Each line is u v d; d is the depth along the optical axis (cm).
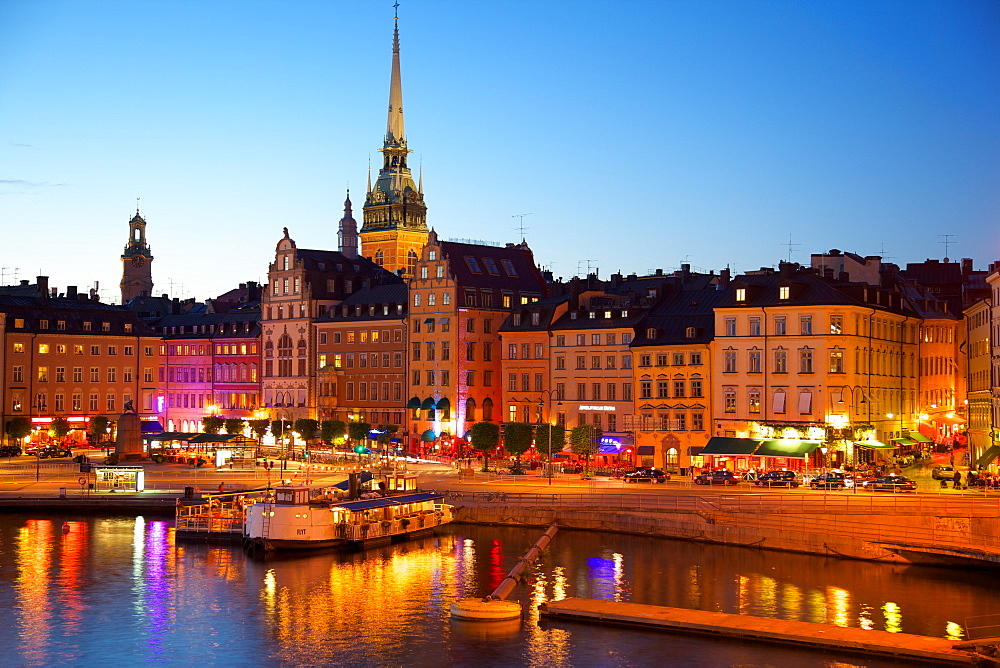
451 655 7944
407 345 19250
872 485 12594
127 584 9944
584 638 8200
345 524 11350
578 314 17400
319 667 7788
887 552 10450
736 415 15075
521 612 8862
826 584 9638
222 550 11350
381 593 9606
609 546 11331
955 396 18138
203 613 9050
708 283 18450
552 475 14912
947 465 15550
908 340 16475
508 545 11550
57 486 14838
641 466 15925
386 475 13188
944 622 8525
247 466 17138
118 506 13525
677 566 10369
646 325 16188
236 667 7812
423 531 12094
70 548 11412
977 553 9994
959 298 19588
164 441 17800
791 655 7750
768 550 11025
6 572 10356
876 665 7569
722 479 13562
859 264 16688
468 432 18362
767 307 14825
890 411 15662
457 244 19150
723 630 8119
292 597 9506
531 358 17688
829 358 14425
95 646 8256
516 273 19712
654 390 15950
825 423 14362
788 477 13300
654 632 8300
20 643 8319
